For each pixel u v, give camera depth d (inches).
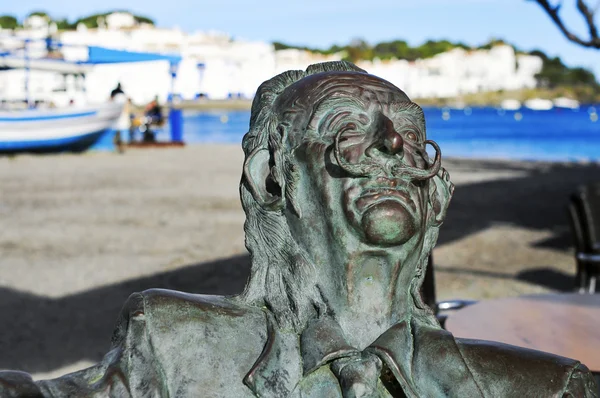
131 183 440.5
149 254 247.8
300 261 38.9
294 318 38.6
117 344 38.9
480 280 211.8
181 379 36.5
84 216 325.1
